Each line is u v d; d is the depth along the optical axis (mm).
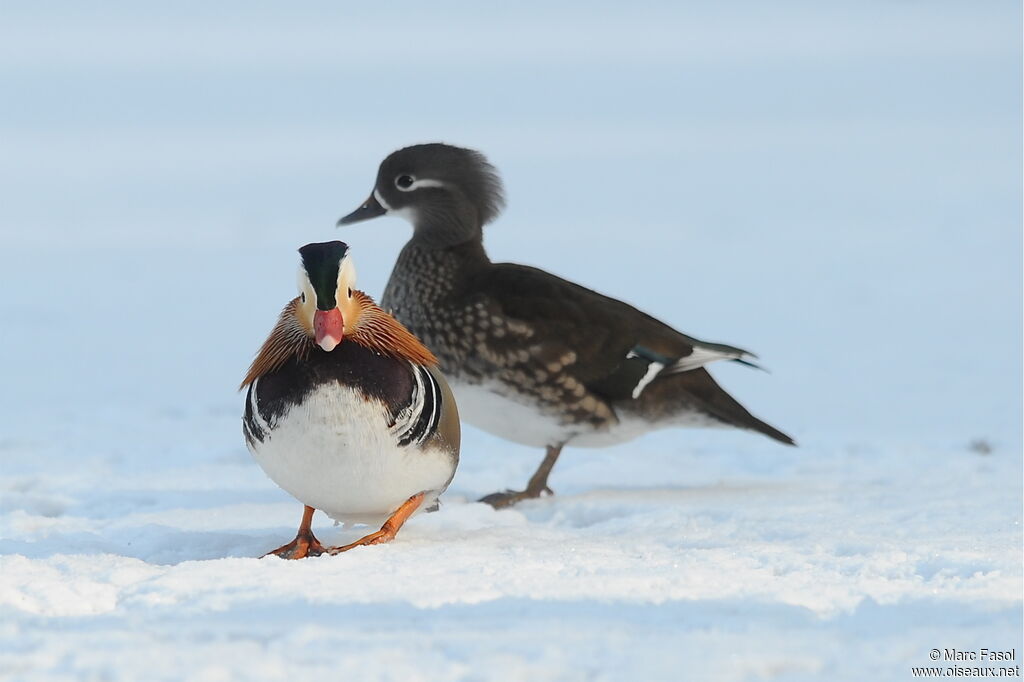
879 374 18562
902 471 12211
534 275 11898
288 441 7957
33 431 14406
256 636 5891
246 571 7219
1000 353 19938
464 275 11930
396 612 6332
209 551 8695
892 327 22219
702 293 25688
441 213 12070
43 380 17906
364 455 7973
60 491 11039
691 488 11414
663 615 6273
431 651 5656
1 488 11234
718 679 5379
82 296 25312
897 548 8305
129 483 11484
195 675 5332
